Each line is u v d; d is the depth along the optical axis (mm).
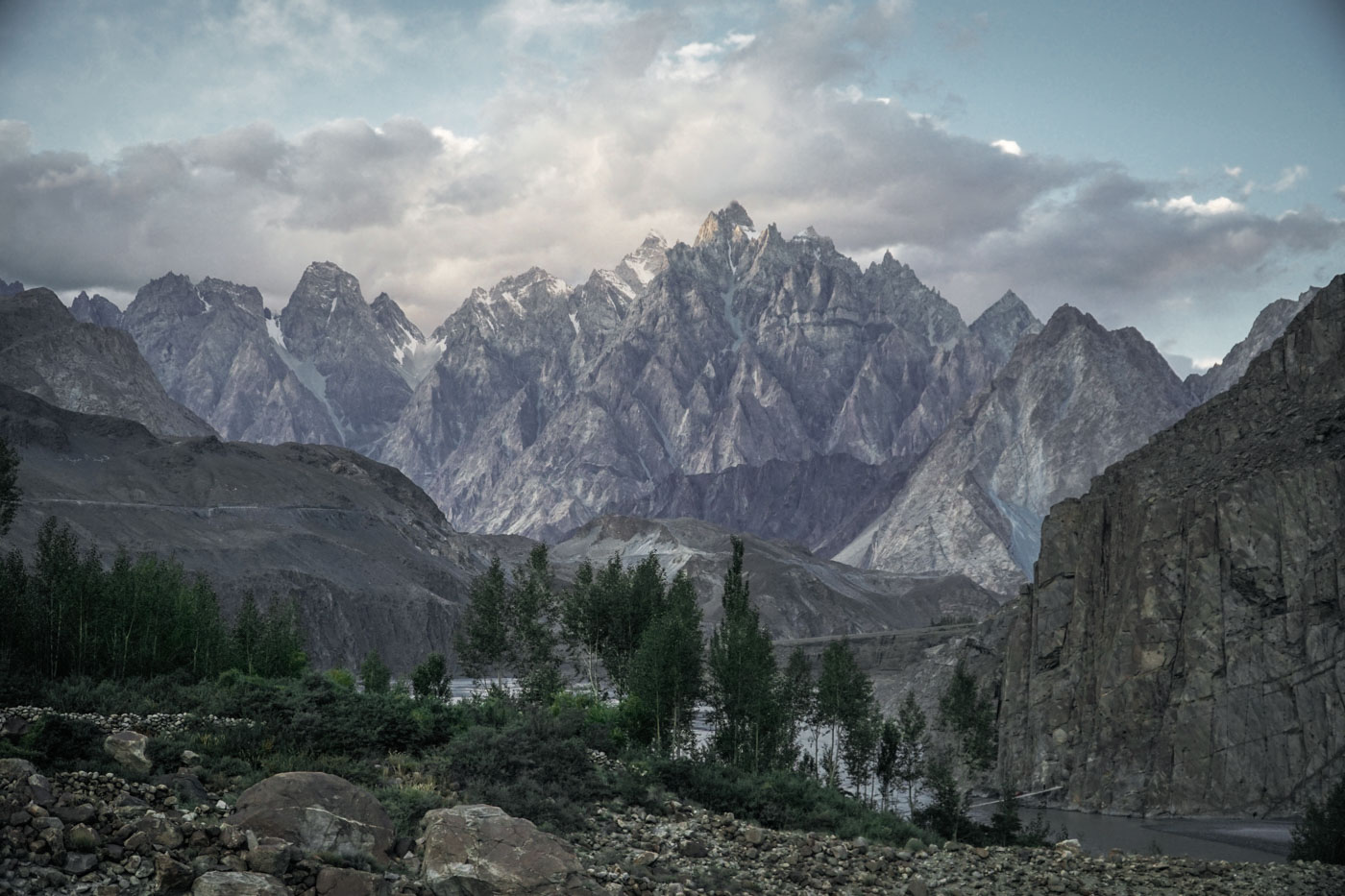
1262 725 107500
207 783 28969
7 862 20953
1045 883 35375
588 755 39938
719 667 61969
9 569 61281
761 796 43500
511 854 24625
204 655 74562
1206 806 105750
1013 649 136125
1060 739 121625
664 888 27359
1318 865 42125
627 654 76500
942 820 61656
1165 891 35906
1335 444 121625
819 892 30406
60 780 25344
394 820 28250
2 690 39469
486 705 50781
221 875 21656
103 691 41844
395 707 40438
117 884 21438
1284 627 110938
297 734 35906
